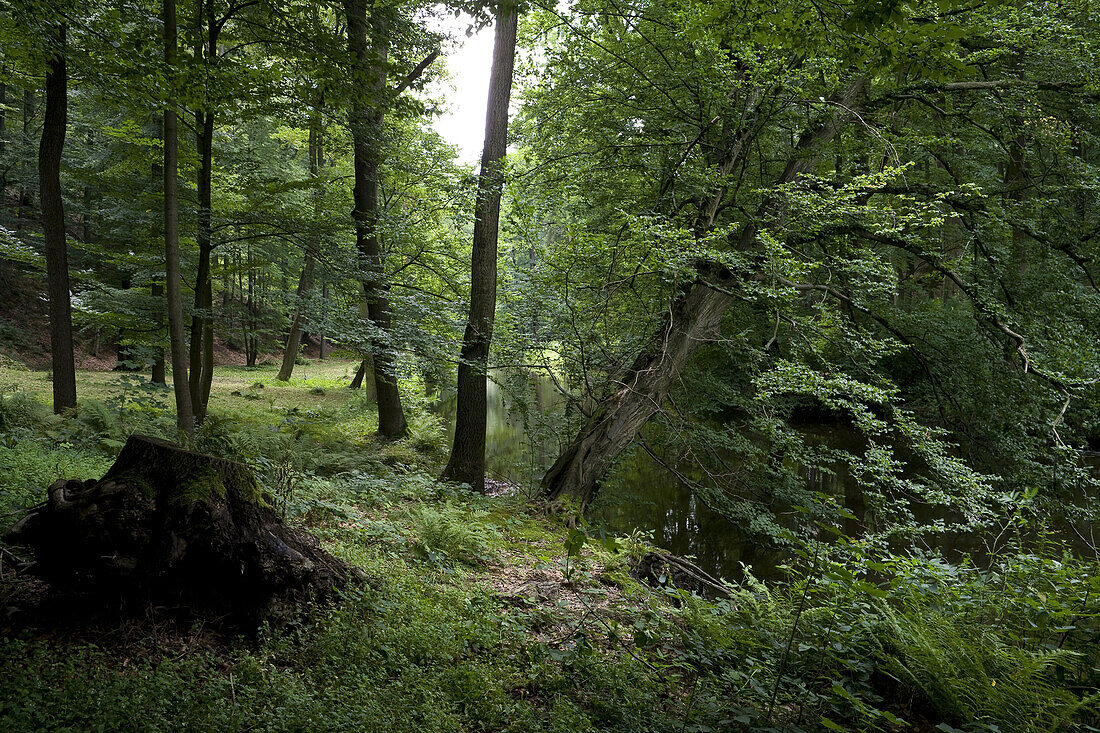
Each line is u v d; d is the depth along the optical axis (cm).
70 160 2038
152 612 366
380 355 1127
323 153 1945
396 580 478
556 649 399
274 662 349
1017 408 986
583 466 1005
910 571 418
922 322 1100
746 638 417
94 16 741
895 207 902
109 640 349
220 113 976
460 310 1133
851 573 351
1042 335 941
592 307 1021
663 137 1077
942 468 788
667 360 1047
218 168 1269
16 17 683
